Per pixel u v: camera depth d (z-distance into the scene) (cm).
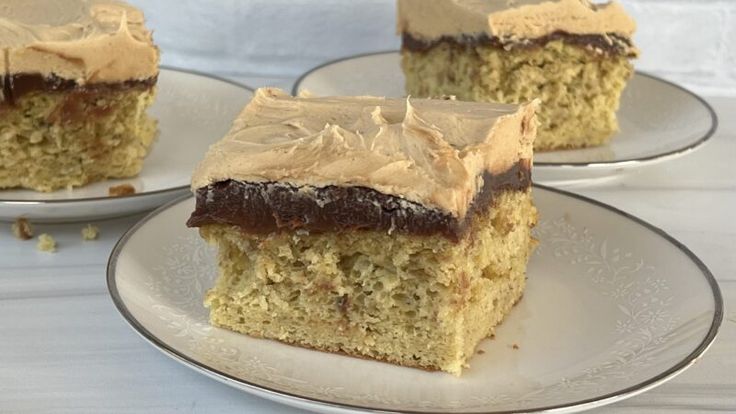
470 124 24
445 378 22
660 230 28
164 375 23
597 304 25
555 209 29
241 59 43
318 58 43
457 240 22
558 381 22
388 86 40
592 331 24
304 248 23
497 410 20
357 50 43
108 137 31
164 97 36
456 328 22
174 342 22
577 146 36
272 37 43
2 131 29
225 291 24
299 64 43
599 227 28
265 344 24
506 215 25
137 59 30
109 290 24
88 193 30
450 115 24
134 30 31
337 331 23
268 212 23
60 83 29
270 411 22
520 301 26
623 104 39
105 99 30
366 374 22
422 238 22
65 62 29
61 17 31
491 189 24
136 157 31
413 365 23
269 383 21
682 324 24
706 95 43
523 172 26
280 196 23
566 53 36
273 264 23
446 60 37
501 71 36
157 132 34
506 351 23
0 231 29
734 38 43
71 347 24
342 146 23
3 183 30
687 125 36
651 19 43
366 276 23
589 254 28
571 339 24
